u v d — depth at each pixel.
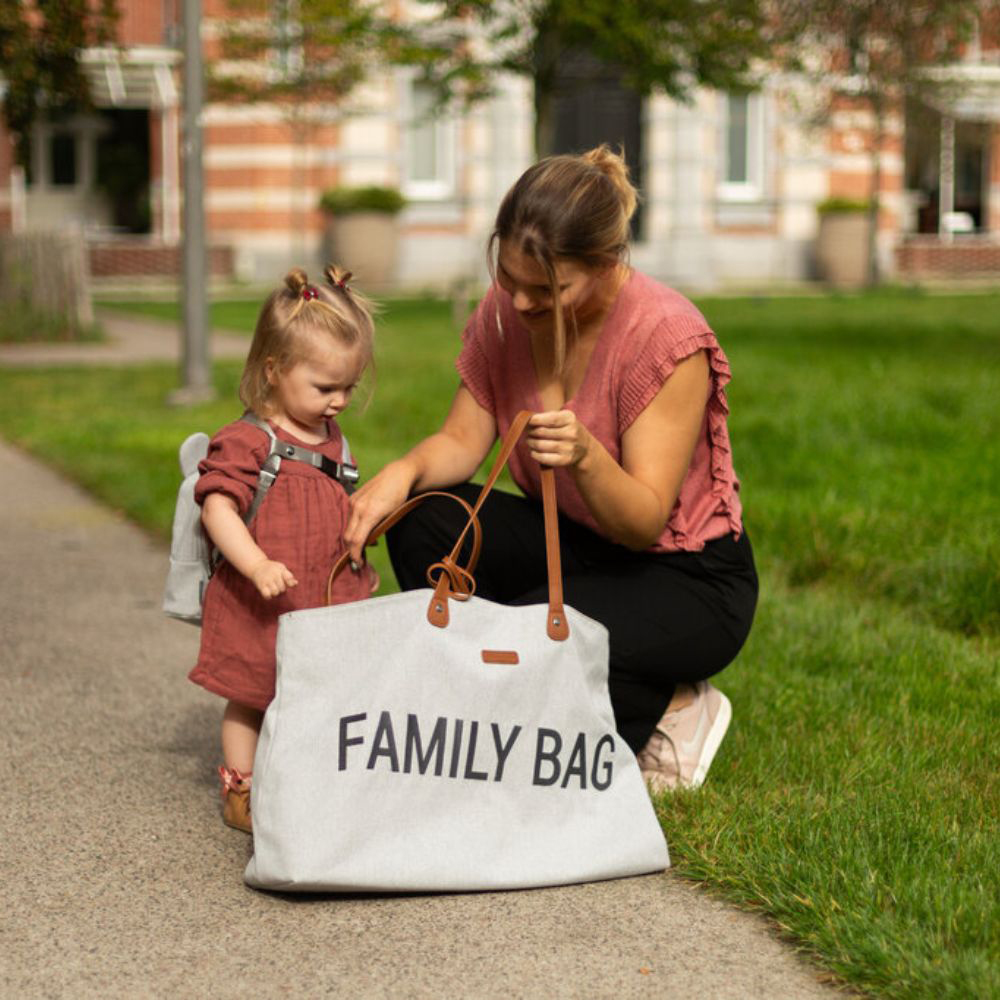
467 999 2.62
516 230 3.11
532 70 17.17
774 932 2.87
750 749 3.83
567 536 3.66
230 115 27.77
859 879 2.93
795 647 4.77
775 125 28.91
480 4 16.75
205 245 11.26
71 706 4.45
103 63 24.83
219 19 24.09
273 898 3.05
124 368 14.03
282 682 2.95
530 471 3.62
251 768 3.47
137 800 3.66
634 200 3.27
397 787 2.97
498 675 3.04
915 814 3.32
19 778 3.81
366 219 27.22
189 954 2.80
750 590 3.65
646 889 3.09
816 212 29.08
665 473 3.33
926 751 3.80
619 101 28.33
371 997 2.63
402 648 2.99
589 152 3.30
